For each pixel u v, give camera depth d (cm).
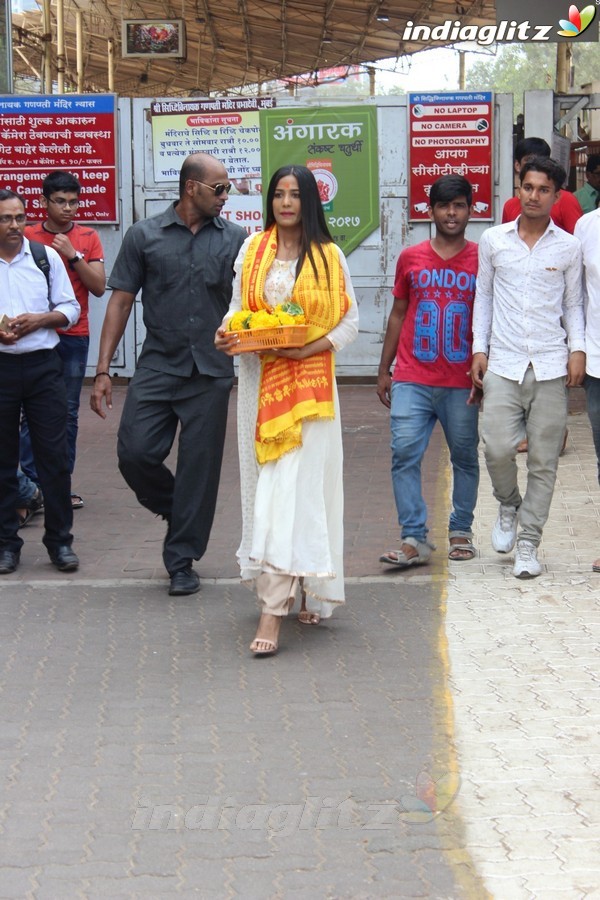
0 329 620
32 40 2430
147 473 611
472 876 344
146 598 609
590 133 1769
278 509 517
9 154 1238
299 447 518
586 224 610
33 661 518
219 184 591
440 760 419
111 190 1238
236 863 353
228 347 522
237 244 603
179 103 1221
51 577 648
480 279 617
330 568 522
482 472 859
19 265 641
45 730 446
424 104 1201
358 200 1220
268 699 473
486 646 530
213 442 602
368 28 2355
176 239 596
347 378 1269
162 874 347
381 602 593
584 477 835
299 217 525
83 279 759
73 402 783
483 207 1212
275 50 2839
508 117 1202
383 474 874
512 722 450
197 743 434
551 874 345
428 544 652
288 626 563
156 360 602
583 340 611
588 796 392
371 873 347
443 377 628
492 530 702
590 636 539
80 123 1228
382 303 1242
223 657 521
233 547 704
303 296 515
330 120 1210
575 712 458
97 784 403
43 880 344
